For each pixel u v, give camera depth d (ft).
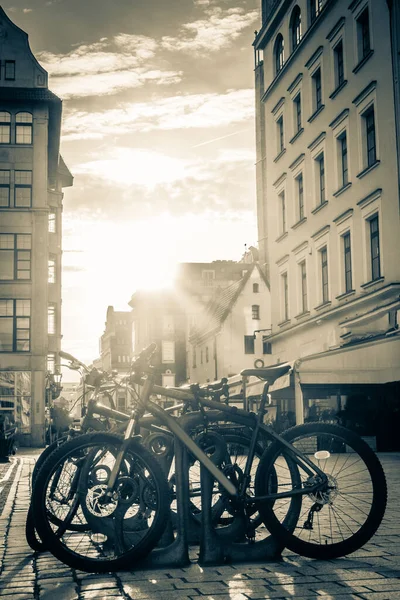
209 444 16.28
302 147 98.37
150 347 16.35
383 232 73.56
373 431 76.54
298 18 102.22
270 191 112.57
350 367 65.51
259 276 177.78
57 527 16.08
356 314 79.10
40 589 13.67
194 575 14.52
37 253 127.65
